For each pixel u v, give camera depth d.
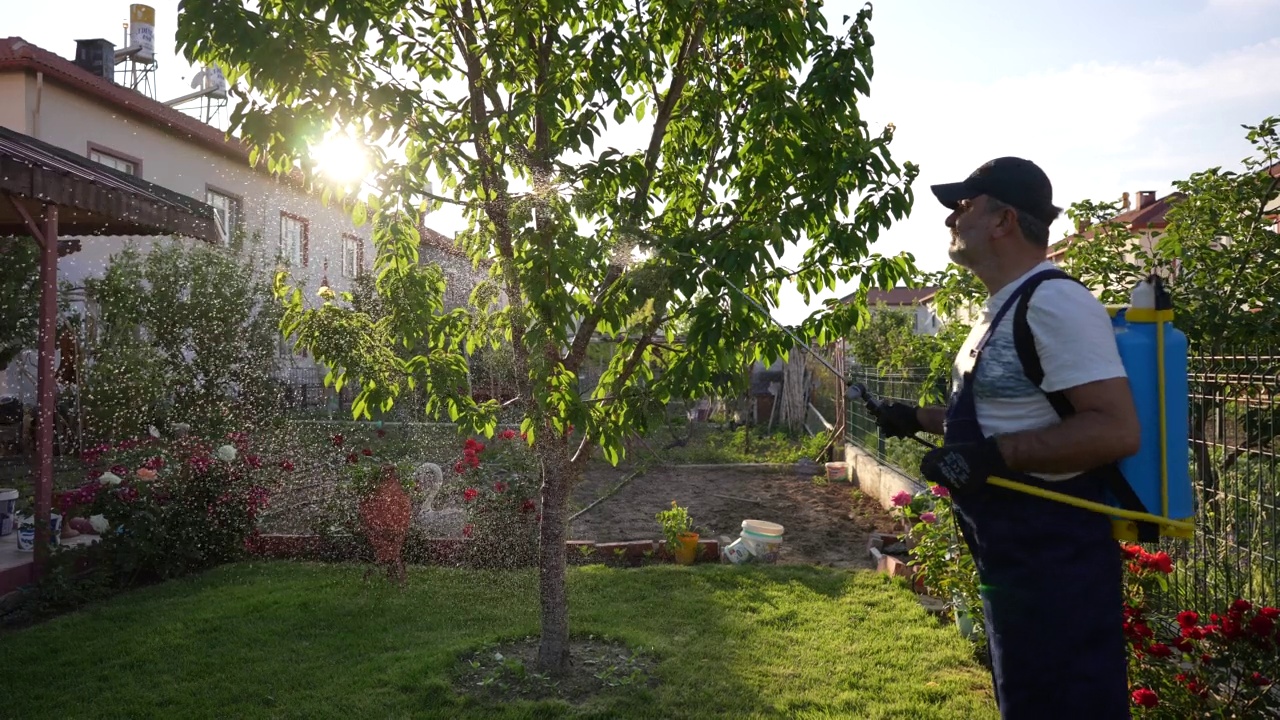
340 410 13.79
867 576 5.92
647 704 3.73
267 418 11.48
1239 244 4.97
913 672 4.14
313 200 15.88
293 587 5.55
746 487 10.53
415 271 4.21
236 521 6.32
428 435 10.19
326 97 3.25
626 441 12.13
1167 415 1.79
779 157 3.26
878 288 3.71
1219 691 3.18
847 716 3.63
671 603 5.26
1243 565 3.85
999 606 1.84
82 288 10.66
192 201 7.77
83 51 13.61
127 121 12.34
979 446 1.78
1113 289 5.38
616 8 3.84
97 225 7.21
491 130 3.60
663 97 3.99
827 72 3.17
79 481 9.04
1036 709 1.78
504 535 6.24
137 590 5.57
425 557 6.21
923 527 5.07
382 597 5.32
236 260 12.38
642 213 3.71
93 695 3.82
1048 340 1.76
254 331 12.10
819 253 3.67
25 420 10.35
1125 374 1.73
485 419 4.03
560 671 4.03
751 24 3.25
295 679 4.00
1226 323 4.56
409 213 3.95
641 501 9.54
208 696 3.81
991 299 1.94
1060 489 1.80
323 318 3.98
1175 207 5.33
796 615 5.04
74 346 10.53
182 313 11.27
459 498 6.57
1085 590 1.76
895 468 8.96
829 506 9.26
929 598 5.36
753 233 3.10
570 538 7.46
